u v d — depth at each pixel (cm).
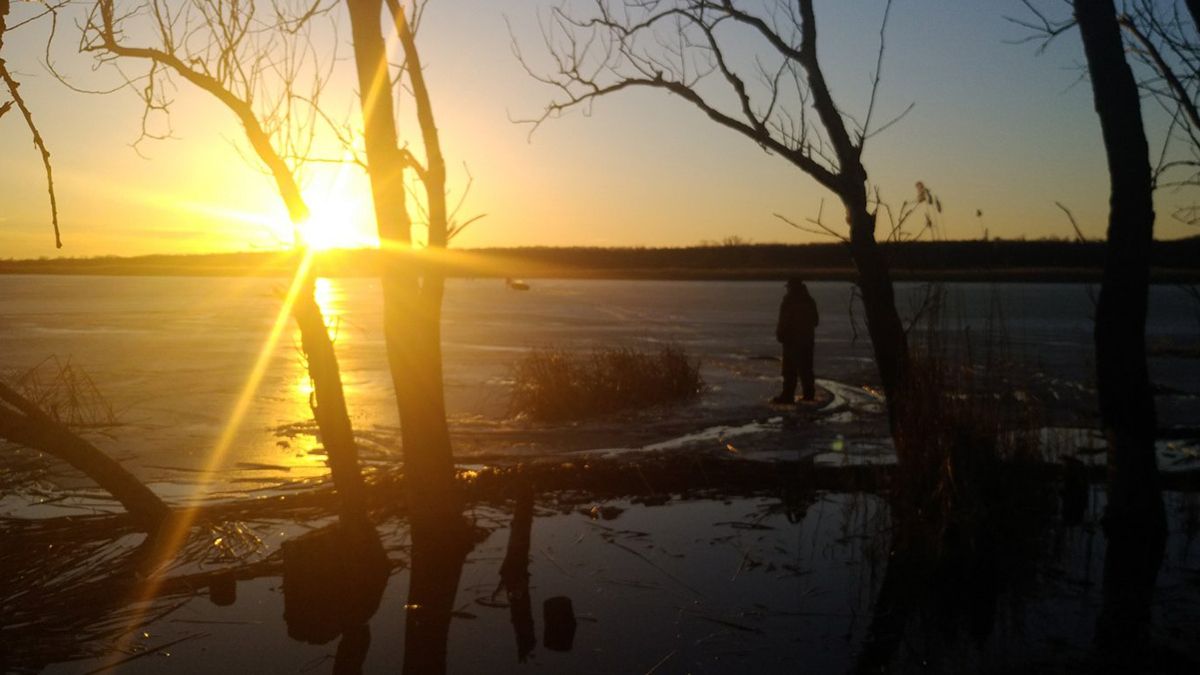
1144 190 751
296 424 1317
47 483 952
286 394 1653
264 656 575
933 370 826
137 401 1538
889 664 555
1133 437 777
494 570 720
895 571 712
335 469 704
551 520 843
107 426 1286
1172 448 1112
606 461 1003
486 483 934
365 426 1295
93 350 2486
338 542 688
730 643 587
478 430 1288
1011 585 684
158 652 580
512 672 550
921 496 782
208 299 6075
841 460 1075
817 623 619
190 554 742
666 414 1432
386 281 760
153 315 4194
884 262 859
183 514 824
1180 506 876
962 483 769
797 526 824
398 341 763
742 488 945
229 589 679
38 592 664
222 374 1955
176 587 682
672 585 686
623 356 1599
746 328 3484
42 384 1684
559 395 1422
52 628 612
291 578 667
